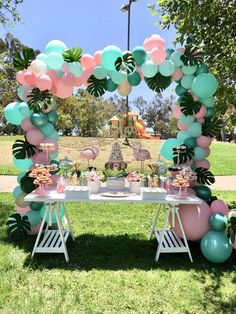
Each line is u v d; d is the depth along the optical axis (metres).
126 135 4.86
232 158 15.63
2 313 2.88
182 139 4.70
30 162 4.89
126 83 4.51
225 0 5.02
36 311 2.91
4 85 13.31
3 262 3.95
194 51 4.36
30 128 4.62
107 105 21.09
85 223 5.85
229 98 5.41
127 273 3.77
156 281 3.58
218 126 4.57
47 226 4.71
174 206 4.06
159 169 4.53
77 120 21.36
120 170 4.63
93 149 4.71
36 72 4.38
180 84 4.66
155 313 2.98
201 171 4.56
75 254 4.31
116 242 4.85
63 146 16.28
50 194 4.21
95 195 4.23
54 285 3.44
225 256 3.96
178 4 5.13
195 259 4.20
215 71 5.58
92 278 3.63
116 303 3.12
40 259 4.09
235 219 3.97
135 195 4.27
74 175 4.37
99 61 4.43
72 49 4.35
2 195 8.13
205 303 3.16
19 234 4.66
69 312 2.93
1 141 18.94
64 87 4.56
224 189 9.56
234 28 5.10
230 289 3.45
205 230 4.19
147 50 4.45
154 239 5.00
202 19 5.04
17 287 3.39
